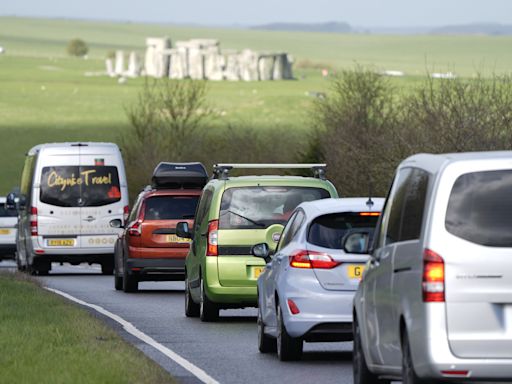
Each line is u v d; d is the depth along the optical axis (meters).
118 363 31.67
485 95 82.12
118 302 59.06
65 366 30.89
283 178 46.91
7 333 38.34
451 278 23.25
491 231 23.36
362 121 104.88
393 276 25.34
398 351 25.09
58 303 50.56
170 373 32.88
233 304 47.25
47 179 83.75
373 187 93.44
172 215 65.38
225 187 46.69
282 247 37.94
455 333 23.17
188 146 140.00
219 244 46.41
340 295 34.81
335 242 35.25
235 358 36.81
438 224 23.52
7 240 106.44
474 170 23.67
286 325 35.12
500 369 23.09
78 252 83.75
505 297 23.17
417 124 86.88
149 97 150.50
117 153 84.56
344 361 36.06
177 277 66.81
